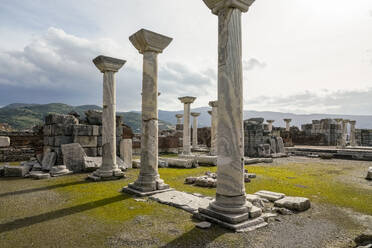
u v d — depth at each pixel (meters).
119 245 4.55
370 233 5.05
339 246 4.60
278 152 24.64
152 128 8.71
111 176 11.09
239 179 5.75
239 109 5.81
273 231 5.26
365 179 11.51
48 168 13.02
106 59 11.05
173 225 5.53
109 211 6.49
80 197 7.89
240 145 5.80
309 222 5.85
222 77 5.87
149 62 8.82
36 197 7.89
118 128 15.94
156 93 8.94
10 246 4.49
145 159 8.62
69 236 4.94
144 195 7.92
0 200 7.53
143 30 8.26
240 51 5.91
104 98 11.36
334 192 8.87
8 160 17.44
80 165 13.35
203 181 9.77
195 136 28.09
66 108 141.88
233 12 5.84
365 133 35.25
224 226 5.35
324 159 20.97
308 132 36.69
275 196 7.74
